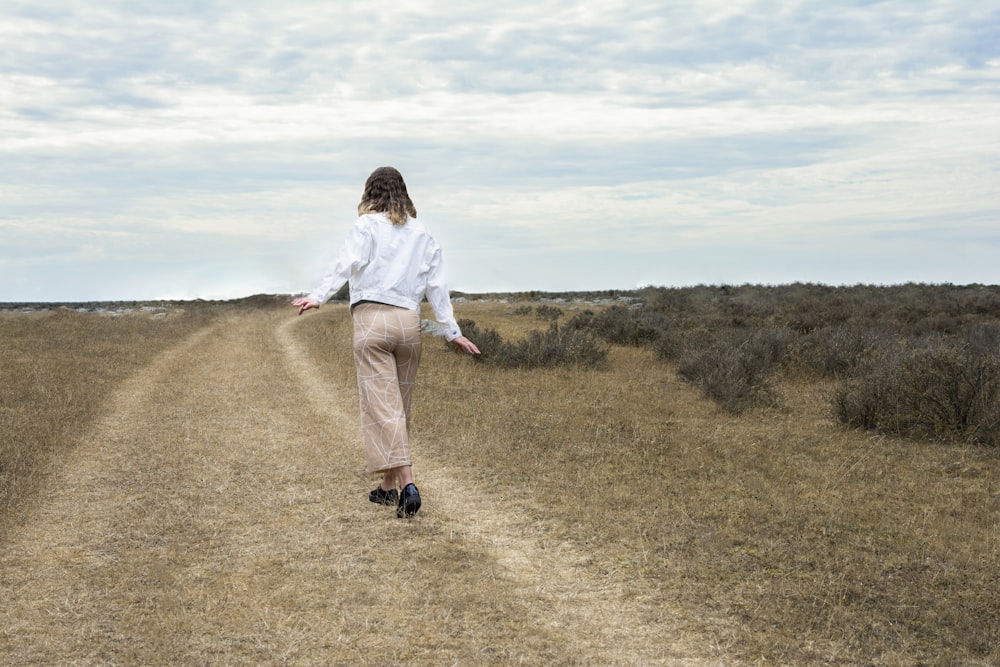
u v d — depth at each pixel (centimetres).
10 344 1778
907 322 2044
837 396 941
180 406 1081
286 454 770
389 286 518
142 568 456
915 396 852
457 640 359
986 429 800
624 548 487
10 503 588
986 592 414
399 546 489
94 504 605
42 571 455
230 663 336
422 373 1363
